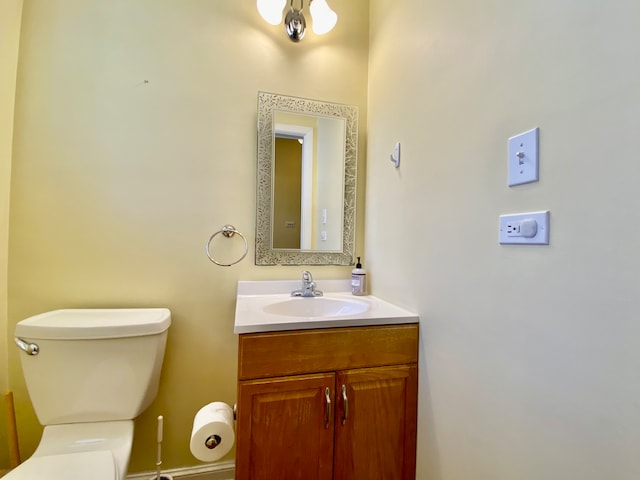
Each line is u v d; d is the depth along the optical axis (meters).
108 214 1.30
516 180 0.69
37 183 1.23
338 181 1.57
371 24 1.58
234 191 1.43
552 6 0.61
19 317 1.21
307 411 0.98
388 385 1.05
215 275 1.41
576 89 0.56
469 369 0.84
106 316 1.21
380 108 1.45
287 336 0.96
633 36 0.48
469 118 0.85
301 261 1.52
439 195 0.98
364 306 1.26
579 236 0.56
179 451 1.35
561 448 0.59
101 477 0.87
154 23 1.35
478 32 0.82
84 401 1.09
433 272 1.01
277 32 1.49
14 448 1.14
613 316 0.50
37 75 1.23
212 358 1.39
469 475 0.83
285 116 1.50
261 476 0.94
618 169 0.50
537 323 0.64
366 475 1.03
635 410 0.47
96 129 1.29
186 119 1.38
